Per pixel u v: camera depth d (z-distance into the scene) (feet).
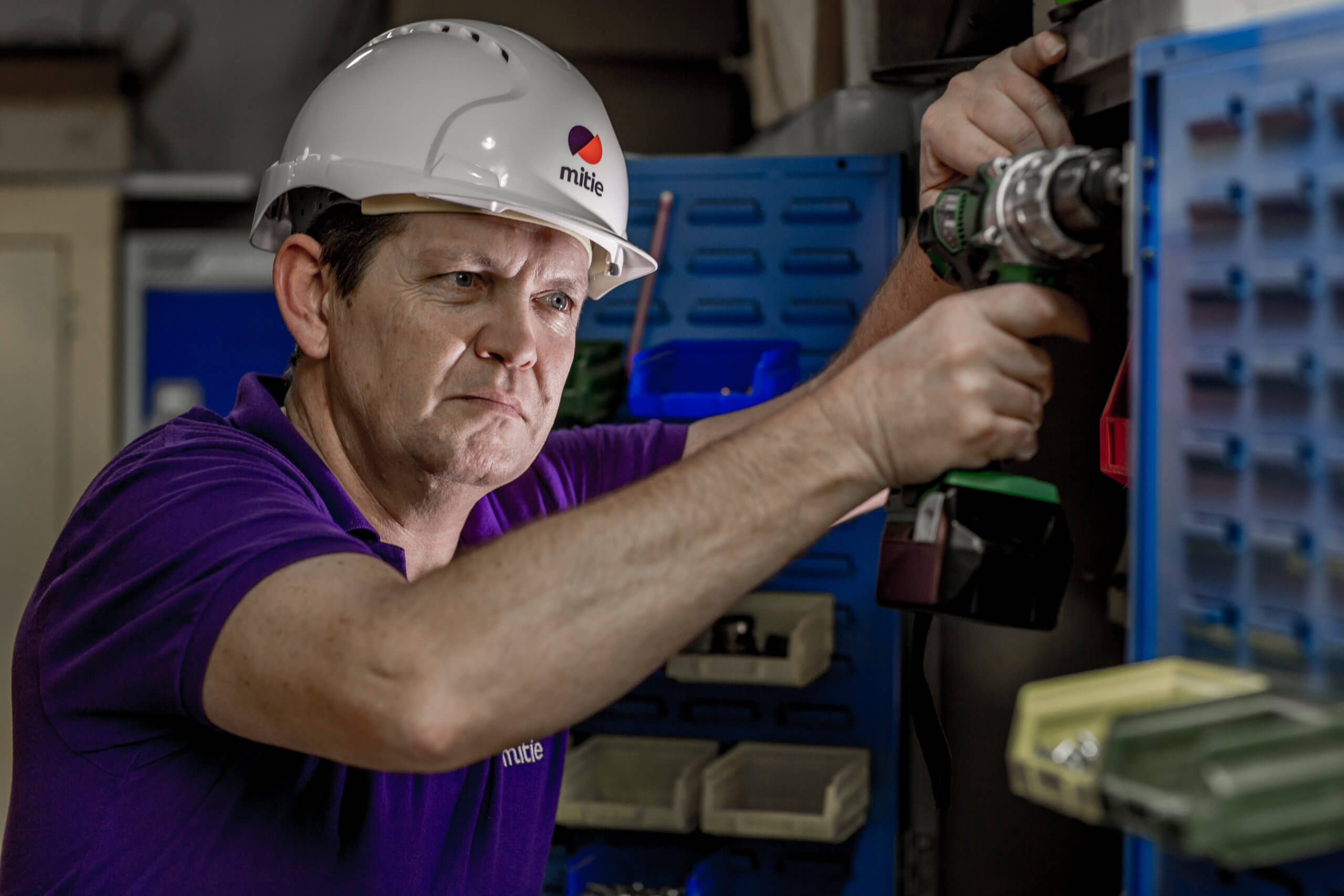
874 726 5.45
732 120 9.57
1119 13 2.60
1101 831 4.84
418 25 4.03
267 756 3.43
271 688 2.61
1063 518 2.49
